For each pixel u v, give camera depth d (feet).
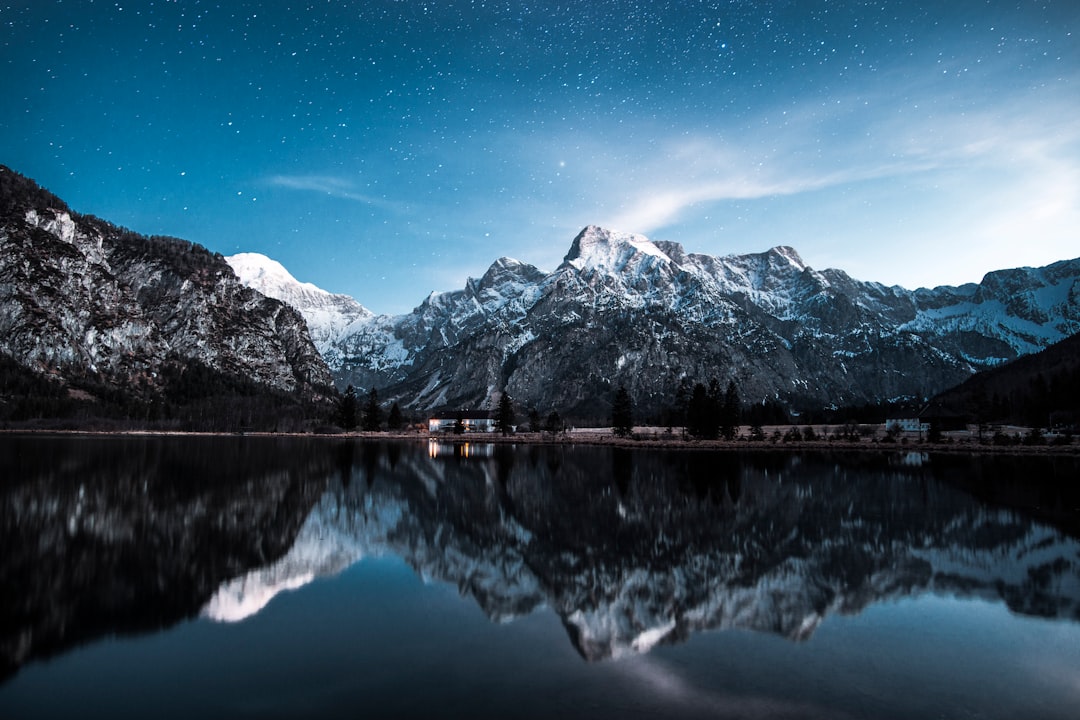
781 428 652.89
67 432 615.16
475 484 220.84
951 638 70.90
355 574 99.14
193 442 487.20
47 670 61.05
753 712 52.26
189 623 75.31
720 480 232.12
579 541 124.88
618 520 148.15
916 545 119.85
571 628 74.18
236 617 77.71
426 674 60.08
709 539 126.41
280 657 64.54
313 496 185.68
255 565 104.01
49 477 210.38
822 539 125.59
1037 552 113.60
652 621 76.89
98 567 100.32
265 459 315.78
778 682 58.65
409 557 110.93
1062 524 140.67
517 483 224.12
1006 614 79.41
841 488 206.39
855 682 58.80
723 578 96.99
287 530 133.80
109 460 283.59
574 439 584.81
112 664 62.54
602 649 67.36
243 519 144.87
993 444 422.41
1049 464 298.35
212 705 53.52
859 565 104.99
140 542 118.42
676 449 442.91
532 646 67.97
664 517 151.84
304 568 102.42
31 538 119.44
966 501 176.04
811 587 91.81
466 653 65.82
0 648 66.74
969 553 112.88
